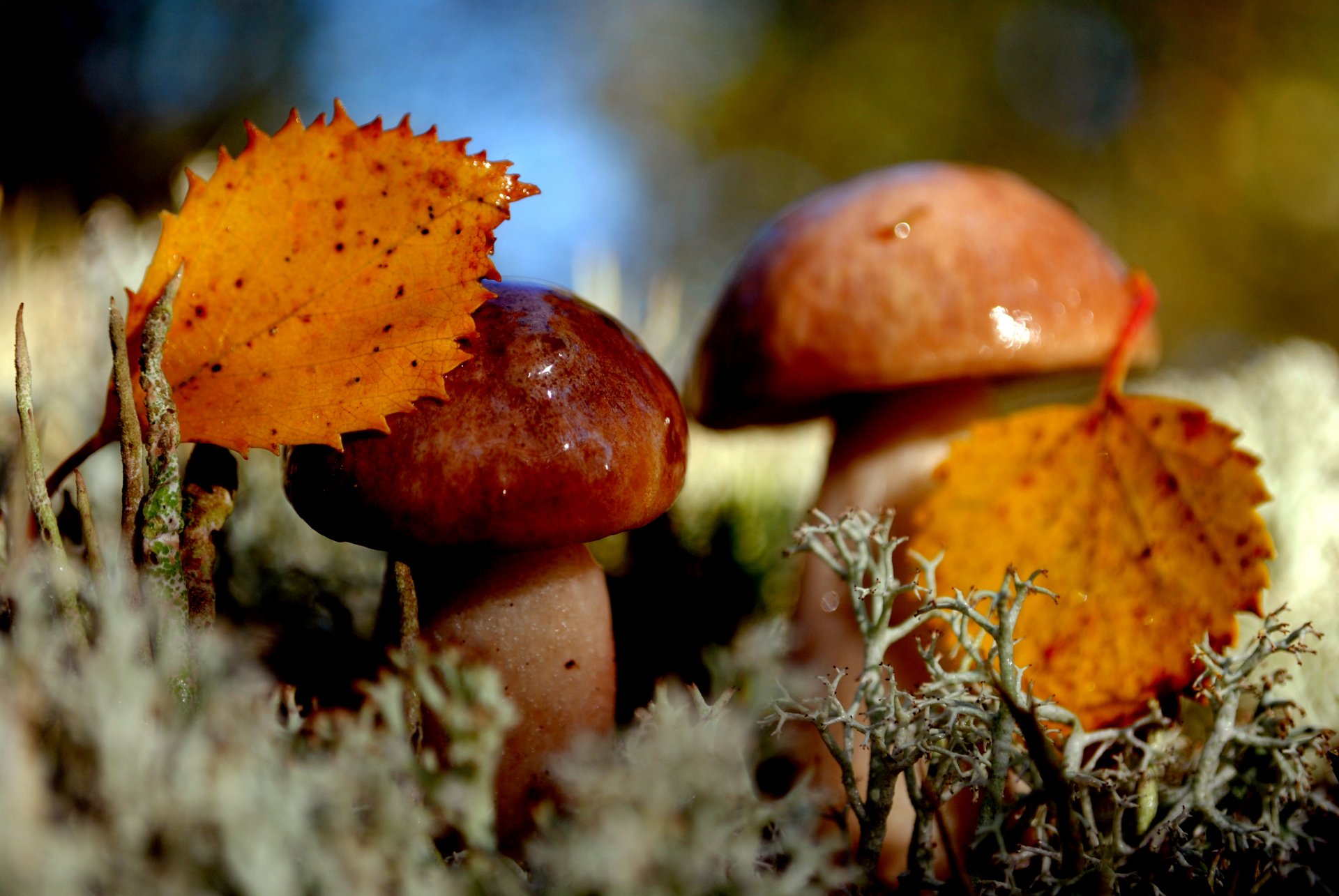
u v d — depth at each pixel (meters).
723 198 1.18
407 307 0.19
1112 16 0.95
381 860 0.16
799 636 0.24
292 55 0.94
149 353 0.18
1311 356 0.33
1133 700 0.20
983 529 0.21
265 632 0.22
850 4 1.06
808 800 0.18
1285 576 0.26
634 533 0.27
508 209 0.19
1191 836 0.19
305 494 0.20
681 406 0.21
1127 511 0.21
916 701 0.19
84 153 0.75
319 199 0.19
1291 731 0.20
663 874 0.16
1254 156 0.87
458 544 0.19
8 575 0.17
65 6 0.76
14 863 0.15
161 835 0.16
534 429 0.19
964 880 0.18
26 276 0.29
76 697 0.16
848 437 0.26
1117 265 0.25
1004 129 0.97
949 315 0.23
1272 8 0.88
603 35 1.28
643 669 0.25
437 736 0.20
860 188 0.25
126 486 0.18
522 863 0.20
